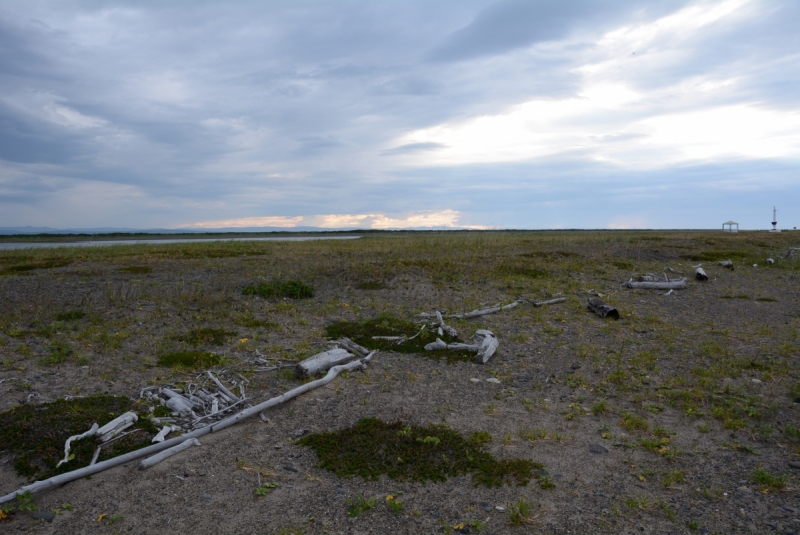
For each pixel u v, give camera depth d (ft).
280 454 17.25
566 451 17.81
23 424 17.60
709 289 51.44
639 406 21.99
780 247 102.99
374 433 18.52
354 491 15.12
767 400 22.31
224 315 34.83
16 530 13.01
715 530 13.38
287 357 26.71
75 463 15.97
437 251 78.95
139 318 33.27
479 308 39.37
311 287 43.98
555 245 93.45
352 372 25.22
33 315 33.19
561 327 34.96
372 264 60.03
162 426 18.51
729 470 16.52
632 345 30.99
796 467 16.62
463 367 26.78
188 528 13.29
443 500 14.70
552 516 13.94
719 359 28.12
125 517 13.67
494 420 20.40
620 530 13.38
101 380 22.45
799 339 32.19
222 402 21.20
